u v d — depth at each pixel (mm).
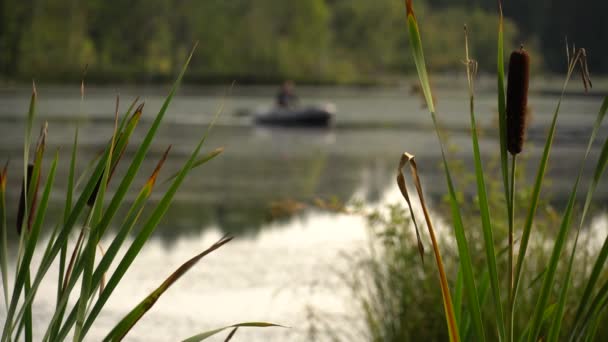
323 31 125562
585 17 143375
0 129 40562
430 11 148500
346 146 35719
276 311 9562
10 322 2523
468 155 29922
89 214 2570
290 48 123062
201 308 9836
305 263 12250
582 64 2367
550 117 52594
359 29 135625
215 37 120750
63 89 93250
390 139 39062
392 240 6359
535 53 134875
